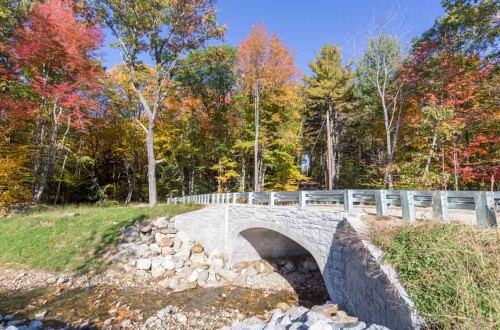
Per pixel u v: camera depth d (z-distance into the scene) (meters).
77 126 17.64
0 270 9.93
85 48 15.92
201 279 10.27
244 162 23.70
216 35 17.95
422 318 3.21
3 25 15.80
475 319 2.85
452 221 4.66
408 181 12.01
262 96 20.53
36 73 15.36
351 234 5.60
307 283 10.96
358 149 27.86
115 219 13.25
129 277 10.15
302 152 28.45
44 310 7.45
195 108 23.03
